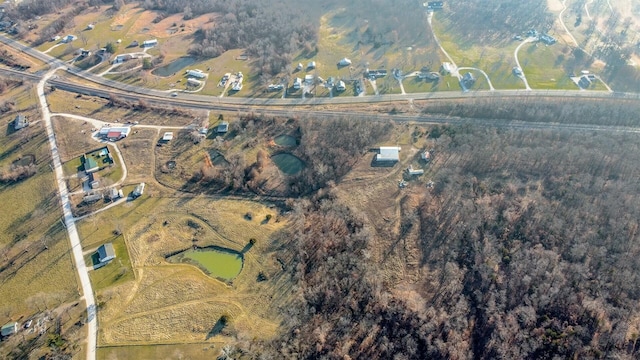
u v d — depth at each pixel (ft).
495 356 368.07
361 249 449.06
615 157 538.06
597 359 357.20
